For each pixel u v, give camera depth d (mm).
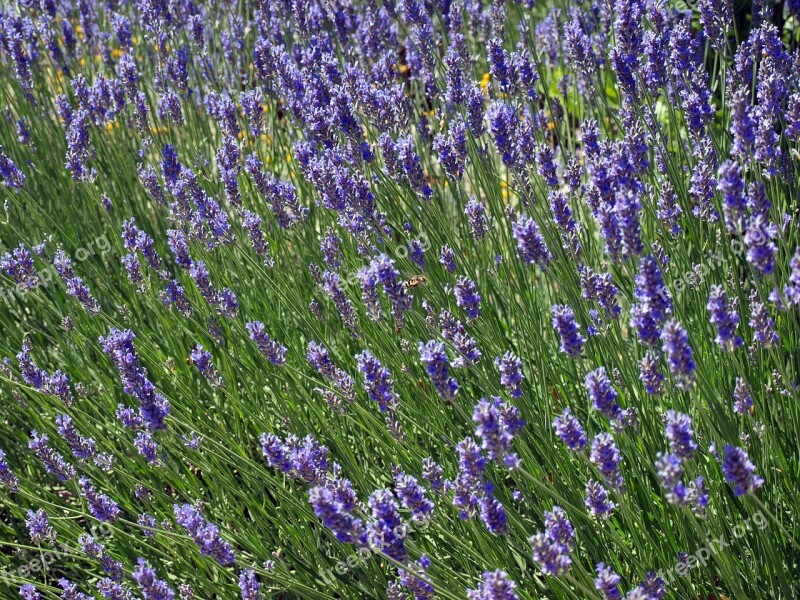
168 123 1475
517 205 1366
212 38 1812
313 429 1234
